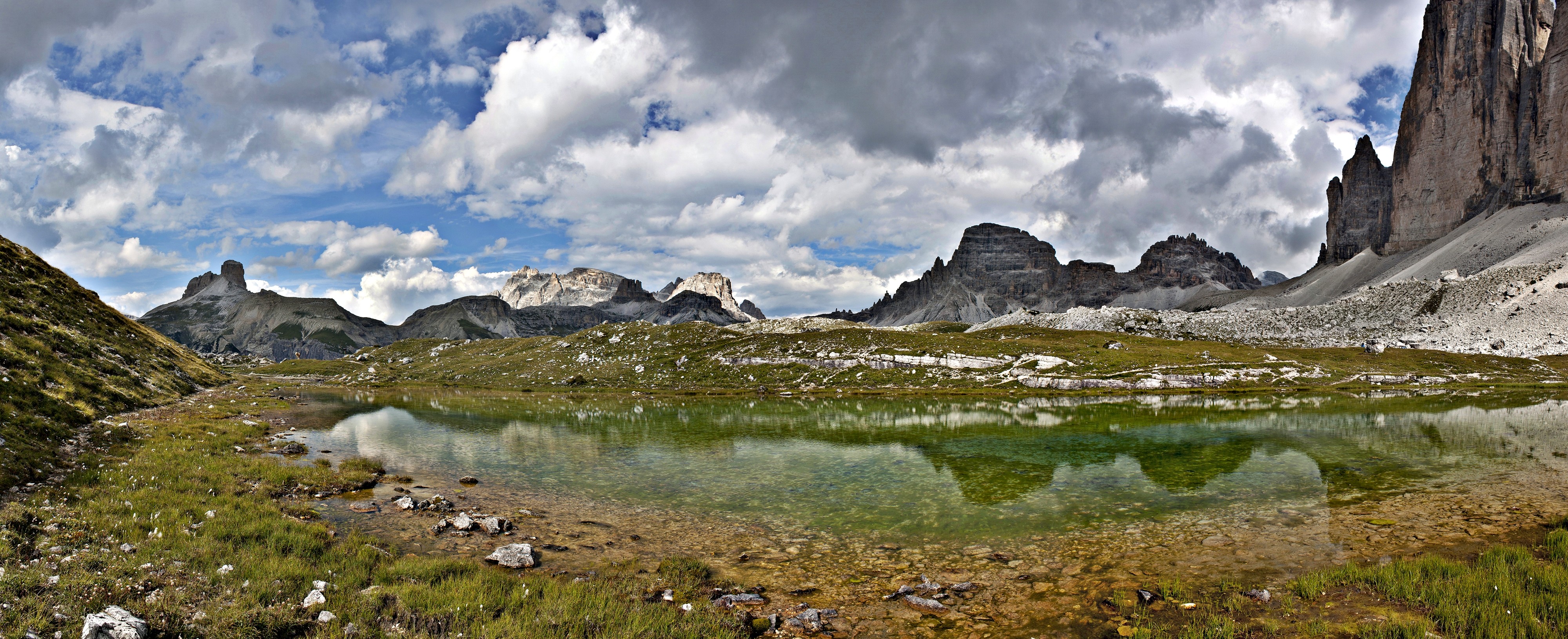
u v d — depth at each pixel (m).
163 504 23.39
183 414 51.97
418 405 98.44
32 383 38.84
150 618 14.01
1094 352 151.38
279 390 121.06
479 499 33.09
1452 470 38.22
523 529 27.55
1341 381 130.00
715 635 16.47
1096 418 73.69
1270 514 29.14
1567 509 27.83
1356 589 18.83
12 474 22.69
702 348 192.12
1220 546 24.31
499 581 19.41
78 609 13.61
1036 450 49.81
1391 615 16.59
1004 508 31.70
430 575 19.59
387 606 17.06
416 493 33.88
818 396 120.56
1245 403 91.50
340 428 64.00
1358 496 31.92
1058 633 16.89
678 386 153.38
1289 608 17.52
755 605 19.19
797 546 25.58
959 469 42.66
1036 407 91.06
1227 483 36.50
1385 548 23.28
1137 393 116.75
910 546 25.55
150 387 60.72
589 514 30.64
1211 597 18.88
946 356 151.25
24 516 18.59
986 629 17.28
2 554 15.61
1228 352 155.25
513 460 46.50
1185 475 39.06
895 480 39.09
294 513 26.45
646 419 76.62
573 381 165.12
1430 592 17.72
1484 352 170.75
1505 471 37.41
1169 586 19.75
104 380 51.41
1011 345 162.00
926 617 18.22
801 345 174.12
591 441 56.84
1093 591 19.98
